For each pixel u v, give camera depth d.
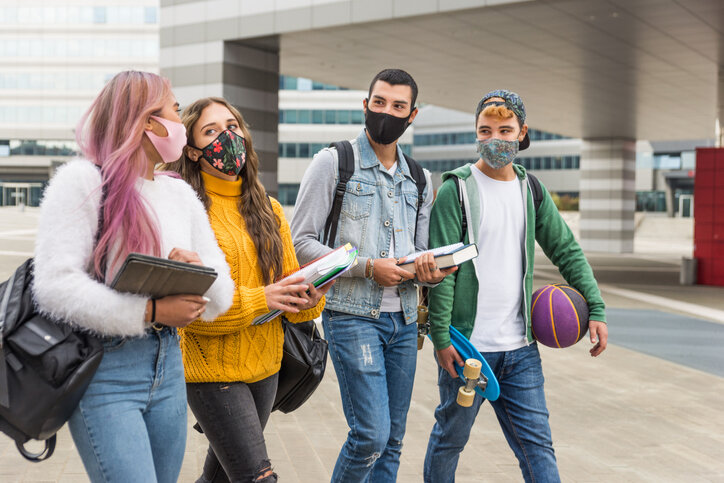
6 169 74.50
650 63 18.11
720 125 17.84
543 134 75.44
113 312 1.76
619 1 12.67
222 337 2.42
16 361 1.76
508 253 3.09
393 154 3.11
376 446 2.81
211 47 16.34
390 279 2.77
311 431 4.93
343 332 2.89
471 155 78.25
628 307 12.69
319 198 2.94
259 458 2.40
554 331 3.03
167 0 16.92
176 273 1.81
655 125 30.11
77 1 72.75
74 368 1.77
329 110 67.38
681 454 4.62
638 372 7.18
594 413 5.59
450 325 3.02
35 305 1.80
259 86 16.91
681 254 32.69
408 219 3.08
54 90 73.69
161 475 2.05
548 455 3.02
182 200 2.12
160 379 1.97
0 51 73.75
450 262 2.69
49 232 1.80
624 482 4.09
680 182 66.81
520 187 3.15
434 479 3.21
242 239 2.50
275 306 2.33
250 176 2.58
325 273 2.38
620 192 33.78
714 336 9.60
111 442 1.84
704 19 13.82
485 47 16.67
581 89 22.23
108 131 1.94
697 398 6.15
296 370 2.69
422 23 14.43
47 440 1.92
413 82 2.98
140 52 72.69
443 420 3.14
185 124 2.45
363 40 16.12
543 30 14.93
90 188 1.86
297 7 15.11
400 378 3.02
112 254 1.88
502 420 3.14
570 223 60.25
